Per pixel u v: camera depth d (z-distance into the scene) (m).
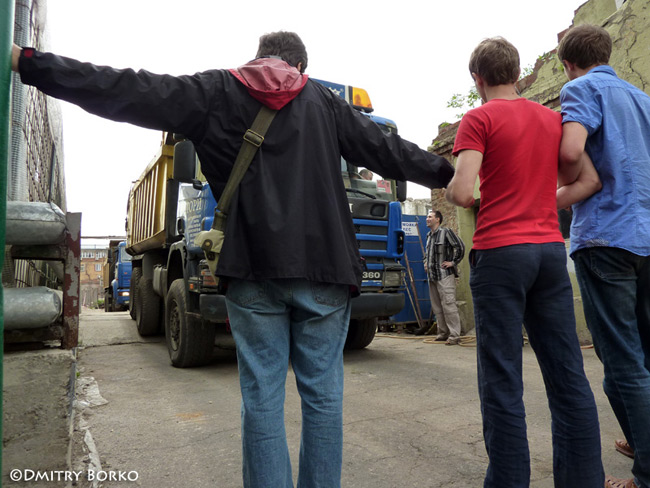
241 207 1.51
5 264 2.11
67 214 1.94
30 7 2.79
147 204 7.79
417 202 13.94
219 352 5.97
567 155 1.78
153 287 7.29
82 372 4.70
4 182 1.20
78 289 1.93
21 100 2.95
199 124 1.54
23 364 1.75
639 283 1.89
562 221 5.97
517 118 1.72
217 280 1.57
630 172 1.86
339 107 1.71
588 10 5.32
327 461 1.51
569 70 2.18
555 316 1.67
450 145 7.82
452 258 6.38
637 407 1.77
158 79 1.46
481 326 1.70
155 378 4.41
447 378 4.28
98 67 1.42
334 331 1.58
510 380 1.63
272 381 1.49
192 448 2.60
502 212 1.68
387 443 2.66
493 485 1.62
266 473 1.42
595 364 4.53
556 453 1.67
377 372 4.59
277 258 1.43
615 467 2.27
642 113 1.98
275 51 1.73
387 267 5.14
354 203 4.89
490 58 1.82
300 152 1.54
